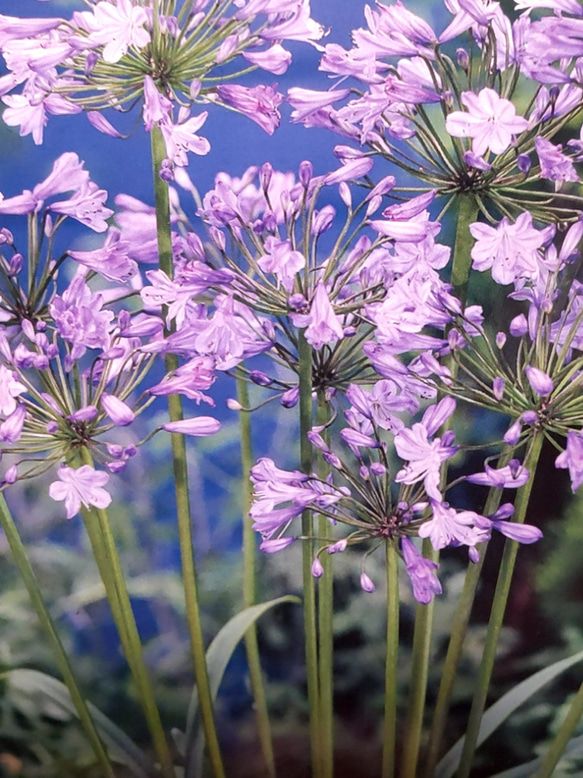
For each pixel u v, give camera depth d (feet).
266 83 2.18
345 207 2.19
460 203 2.17
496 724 2.42
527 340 2.22
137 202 2.24
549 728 2.43
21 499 2.36
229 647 2.40
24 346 2.25
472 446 2.29
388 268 2.16
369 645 2.39
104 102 2.17
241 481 2.33
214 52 2.11
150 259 2.25
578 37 2.06
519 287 2.21
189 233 2.21
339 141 2.21
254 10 2.08
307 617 2.37
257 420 2.31
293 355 2.22
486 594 2.37
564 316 2.17
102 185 2.24
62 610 2.41
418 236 2.15
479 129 2.06
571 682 2.41
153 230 2.24
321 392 2.26
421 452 2.21
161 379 2.27
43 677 2.44
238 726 2.44
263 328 2.18
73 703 2.45
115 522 2.36
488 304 2.23
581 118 2.15
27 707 2.46
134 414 2.30
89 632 2.42
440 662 2.41
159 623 2.40
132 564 2.38
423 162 2.15
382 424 2.25
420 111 2.10
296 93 2.15
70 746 2.47
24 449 2.27
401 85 2.09
